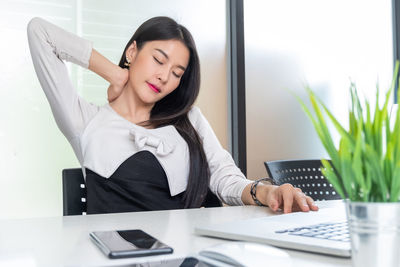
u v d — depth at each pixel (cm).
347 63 323
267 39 297
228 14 288
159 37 154
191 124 159
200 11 282
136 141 142
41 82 150
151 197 141
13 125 234
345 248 54
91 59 155
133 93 158
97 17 255
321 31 315
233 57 287
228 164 153
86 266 51
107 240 60
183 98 162
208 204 153
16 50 237
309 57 310
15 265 52
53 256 56
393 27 341
